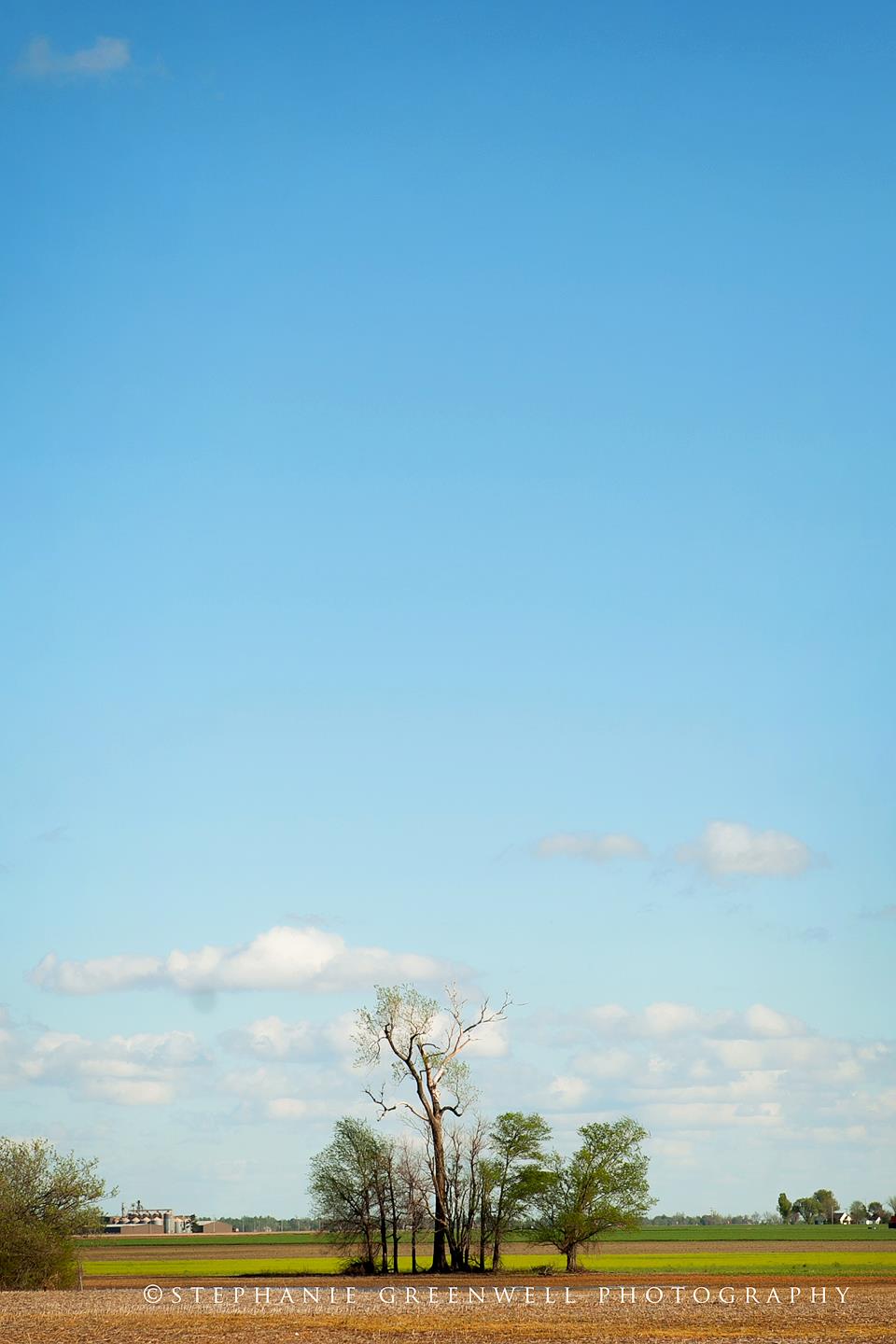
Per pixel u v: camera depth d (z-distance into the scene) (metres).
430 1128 98.88
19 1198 85.94
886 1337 55.28
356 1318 63.78
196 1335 58.09
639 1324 60.09
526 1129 97.19
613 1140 96.75
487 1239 97.12
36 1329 60.88
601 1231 96.19
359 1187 99.12
